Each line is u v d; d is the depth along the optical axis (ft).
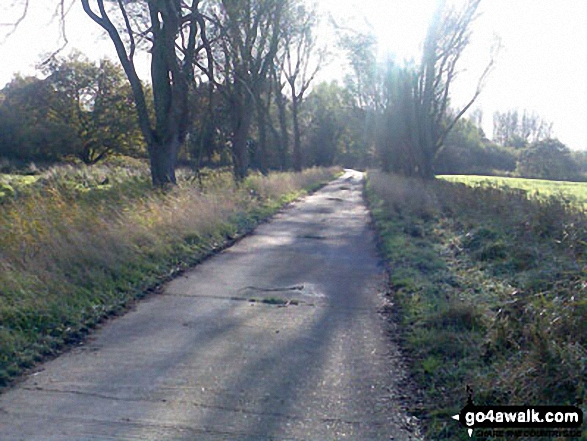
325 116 254.88
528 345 20.01
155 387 18.89
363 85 154.81
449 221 59.16
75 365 20.77
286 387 19.21
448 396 18.29
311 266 40.19
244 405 17.76
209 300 30.14
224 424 16.48
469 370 19.95
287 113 191.83
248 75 93.71
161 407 17.44
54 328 23.88
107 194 50.08
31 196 43.60
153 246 37.37
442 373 20.02
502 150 267.80
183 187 55.62
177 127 61.57
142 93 60.64
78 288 27.81
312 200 99.25
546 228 44.73
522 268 35.29
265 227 59.41
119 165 155.22
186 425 16.33
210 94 68.74
